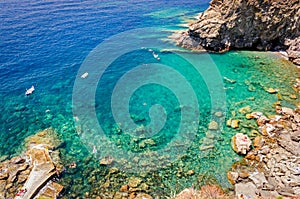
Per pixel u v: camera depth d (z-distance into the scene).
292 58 38.00
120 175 19.62
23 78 33.78
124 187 18.59
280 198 16.58
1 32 48.19
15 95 30.19
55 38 46.75
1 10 62.16
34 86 32.12
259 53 41.44
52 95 30.38
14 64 37.06
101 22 56.75
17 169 19.58
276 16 39.44
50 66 37.03
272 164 19.78
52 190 18.12
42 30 50.34
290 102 28.17
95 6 71.00
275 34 40.78
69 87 32.06
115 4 74.62
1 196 17.53
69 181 18.98
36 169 19.38
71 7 68.25
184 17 62.91
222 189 18.23
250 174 19.22
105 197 17.83
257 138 22.64
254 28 40.78
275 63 37.75
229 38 41.81
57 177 19.23
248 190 17.89
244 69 36.19
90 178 19.30
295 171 18.89
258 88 31.19
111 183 18.92
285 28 39.94
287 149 20.89
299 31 39.03
